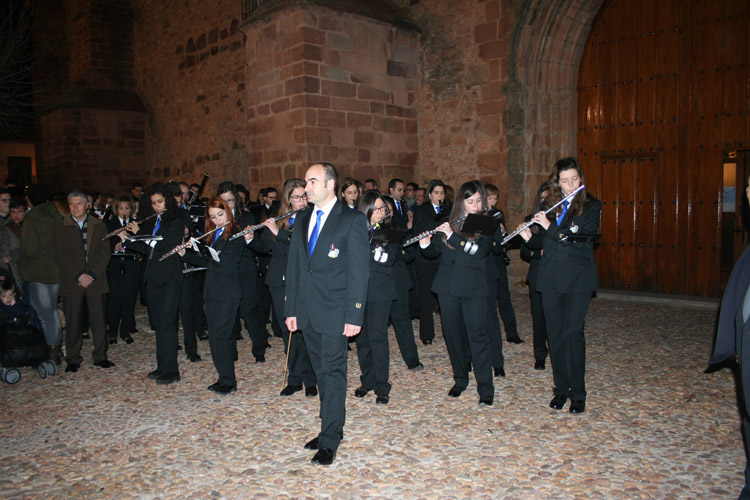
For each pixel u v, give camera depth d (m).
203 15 14.48
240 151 13.50
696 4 8.49
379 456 3.68
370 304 4.61
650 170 9.12
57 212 5.70
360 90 10.39
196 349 6.13
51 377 5.55
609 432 3.96
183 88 15.52
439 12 10.84
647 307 8.33
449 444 3.83
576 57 9.70
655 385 4.90
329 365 3.66
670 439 3.83
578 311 4.25
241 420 4.35
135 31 17.72
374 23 10.49
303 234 3.83
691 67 8.59
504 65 9.84
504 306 6.46
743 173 8.30
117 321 6.88
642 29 9.07
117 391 5.09
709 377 5.07
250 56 10.78
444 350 6.25
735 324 2.62
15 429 4.27
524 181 9.68
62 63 19.05
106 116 16.81
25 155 23.33
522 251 5.44
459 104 10.61
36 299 5.71
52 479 3.48
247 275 5.92
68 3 18.80
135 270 6.93
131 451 3.85
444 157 10.94
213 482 3.39
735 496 3.10
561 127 9.72
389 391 4.74
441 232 4.57
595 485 3.26
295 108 9.85
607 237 9.66
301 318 3.76
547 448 3.74
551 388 4.90
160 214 5.17
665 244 9.01
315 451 3.78
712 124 8.44
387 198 5.83
